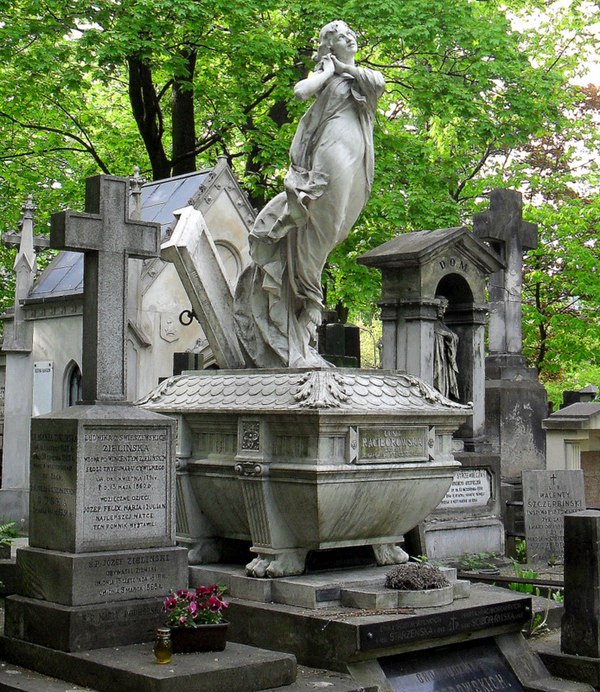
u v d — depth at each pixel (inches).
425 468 362.3
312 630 315.3
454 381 550.6
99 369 325.4
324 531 343.0
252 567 349.7
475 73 814.5
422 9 794.2
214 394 375.6
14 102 821.2
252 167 909.2
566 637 345.1
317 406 331.6
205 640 297.0
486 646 343.0
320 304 397.4
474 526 508.7
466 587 353.4
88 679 285.1
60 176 962.1
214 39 784.9
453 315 575.2
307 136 386.3
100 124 970.1
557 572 478.0
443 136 909.8
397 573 339.0
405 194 869.2
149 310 609.0
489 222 653.3
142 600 313.9
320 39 392.2
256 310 399.5
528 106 832.9
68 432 313.3
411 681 314.7
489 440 616.1
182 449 382.3
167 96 972.6
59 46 758.5
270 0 765.3
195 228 419.5
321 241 386.3
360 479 342.3
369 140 390.3
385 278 549.0
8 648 314.7
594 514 346.0
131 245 335.0
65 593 304.8
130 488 319.9
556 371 1053.2
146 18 732.7
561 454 622.8
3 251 970.7
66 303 621.0
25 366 653.3
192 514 383.9
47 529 319.3
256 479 347.3
